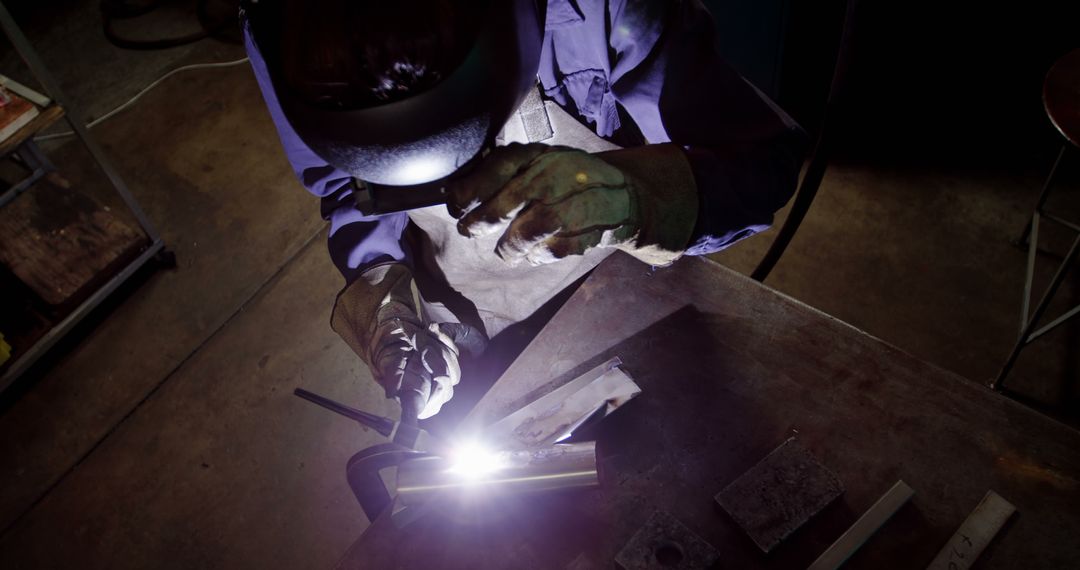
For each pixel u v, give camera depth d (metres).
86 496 2.23
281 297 2.60
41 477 2.29
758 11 2.16
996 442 0.96
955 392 1.01
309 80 0.68
